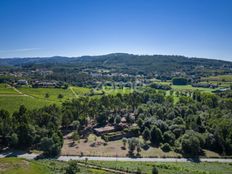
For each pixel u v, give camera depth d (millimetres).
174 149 157375
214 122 186375
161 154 151000
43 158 137500
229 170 131375
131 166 128125
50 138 146000
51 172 109438
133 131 179625
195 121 187875
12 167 109000
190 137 157125
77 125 183625
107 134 174125
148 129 173625
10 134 154875
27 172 106125
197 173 123875
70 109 197250
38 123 175375
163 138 167125
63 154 144750
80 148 154250
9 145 153750
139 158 143750
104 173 116688
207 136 165250
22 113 179625
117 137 172500
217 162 144625
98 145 159750
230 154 157000
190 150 153625
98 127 188250
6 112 178375
